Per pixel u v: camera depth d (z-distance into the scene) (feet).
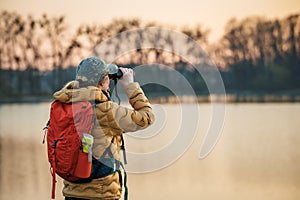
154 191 39.73
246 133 85.30
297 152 62.49
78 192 13.24
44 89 164.35
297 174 47.75
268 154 61.31
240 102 167.32
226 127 96.07
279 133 84.38
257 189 41.29
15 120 114.93
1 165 52.95
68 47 157.07
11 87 167.94
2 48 169.89
